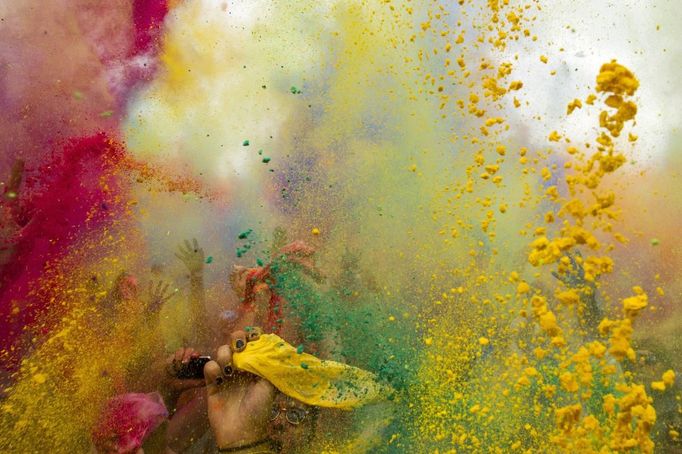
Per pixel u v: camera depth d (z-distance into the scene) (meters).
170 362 2.58
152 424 2.42
